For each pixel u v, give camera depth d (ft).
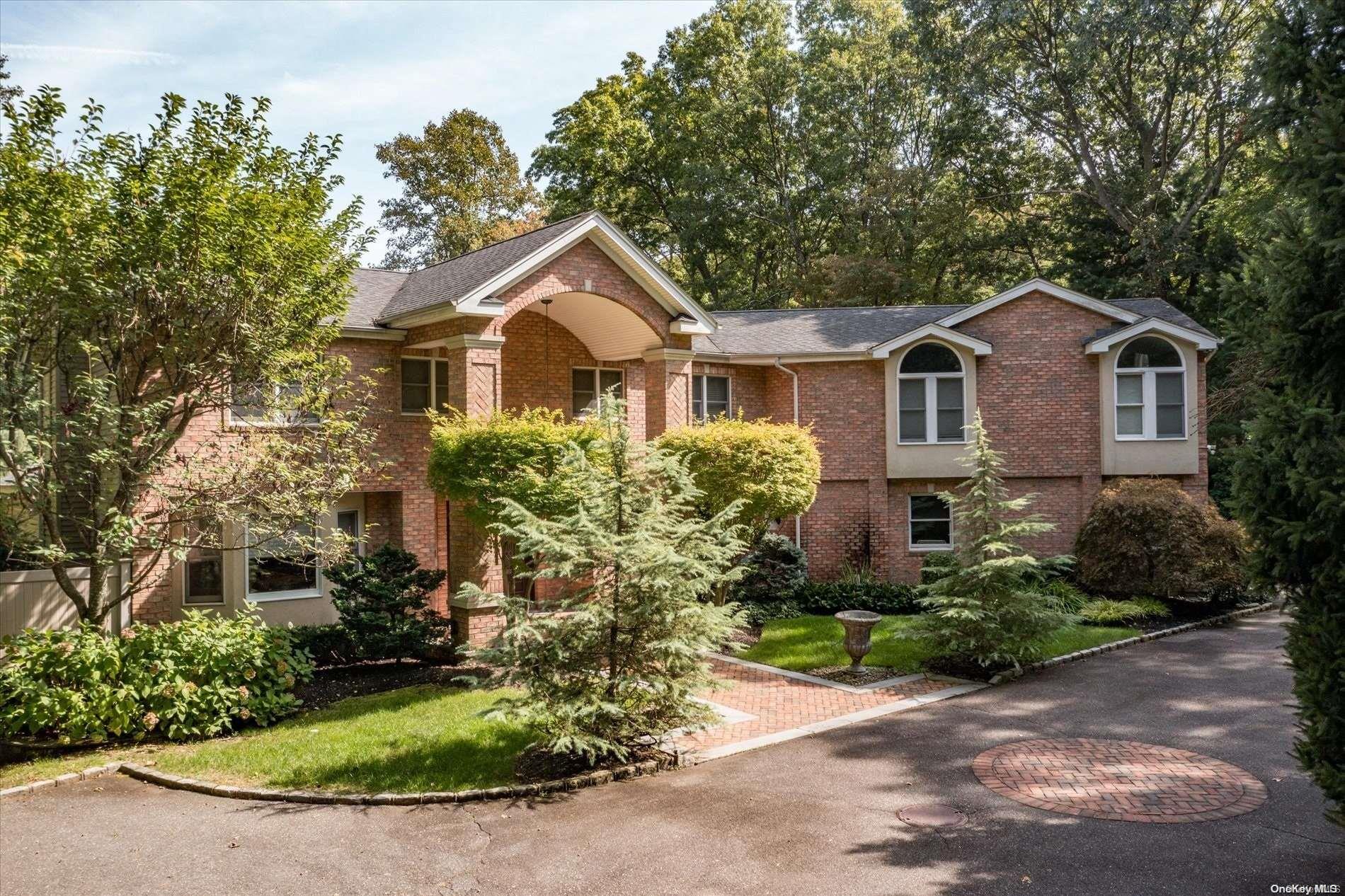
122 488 43.52
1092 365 75.25
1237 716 39.37
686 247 132.87
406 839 27.43
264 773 33.45
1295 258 23.13
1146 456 74.02
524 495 47.78
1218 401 74.74
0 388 38.96
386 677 48.57
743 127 130.62
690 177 127.75
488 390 55.62
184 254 42.39
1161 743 35.83
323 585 59.82
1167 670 48.37
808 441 60.64
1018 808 29.17
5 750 36.73
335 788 31.55
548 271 58.13
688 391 66.59
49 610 48.21
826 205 129.49
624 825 28.32
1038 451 75.61
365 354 61.00
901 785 31.63
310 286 46.39
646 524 34.30
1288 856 25.20
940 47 116.16
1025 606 47.39
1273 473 23.16
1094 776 32.07
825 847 26.35
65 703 36.60
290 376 46.42
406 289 67.10
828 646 53.78
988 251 128.98
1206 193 106.73
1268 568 23.57
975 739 37.01
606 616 33.06
